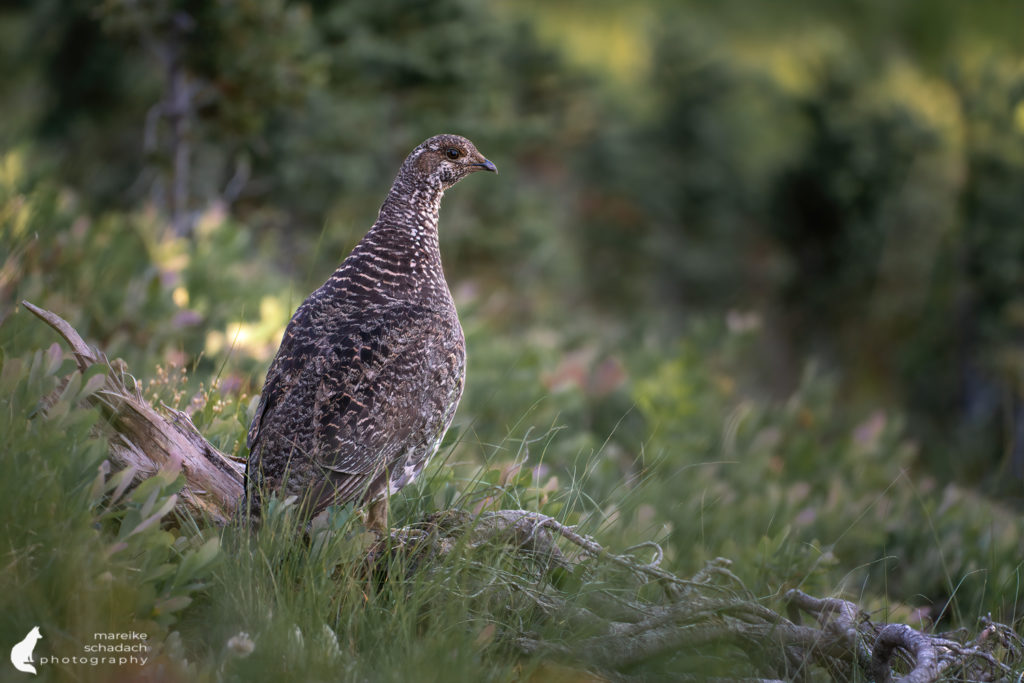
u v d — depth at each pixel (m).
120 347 9.94
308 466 6.11
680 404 13.38
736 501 11.53
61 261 11.09
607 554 6.51
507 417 11.70
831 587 9.07
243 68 15.62
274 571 5.77
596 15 75.19
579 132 28.89
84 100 22.55
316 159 20.06
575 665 5.68
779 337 37.31
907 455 14.48
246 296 12.65
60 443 5.60
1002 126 31.98
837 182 37.81
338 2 20.81
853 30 81.06
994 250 30.39
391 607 5.84
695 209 38.75
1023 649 6.68
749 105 45.06
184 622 5.55
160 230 13.71
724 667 6.00
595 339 19.20
